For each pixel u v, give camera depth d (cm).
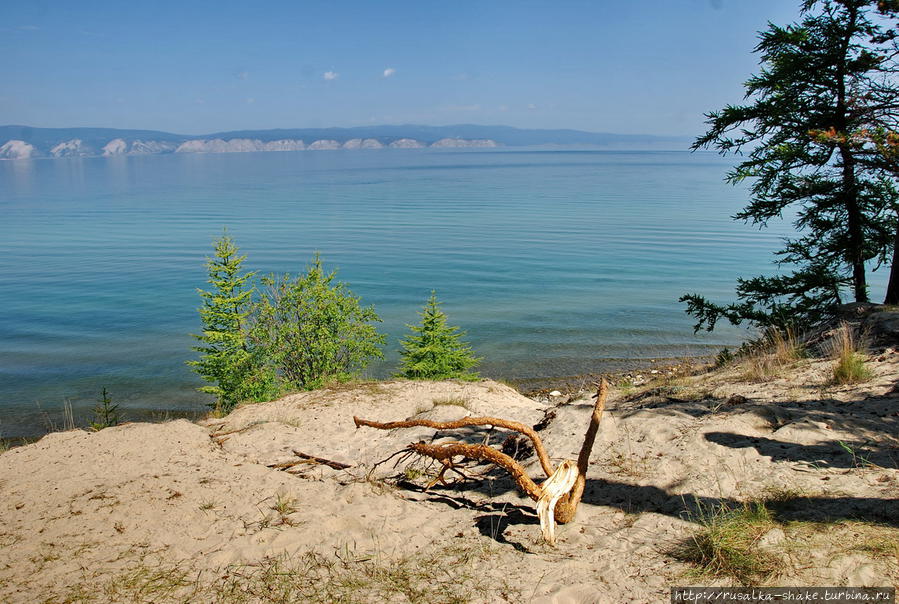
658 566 357
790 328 1077
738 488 448
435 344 1745
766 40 1164
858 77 1102
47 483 512
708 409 637
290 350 1700
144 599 334
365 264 5975
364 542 413
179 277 5403
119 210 13500
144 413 2120
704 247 6694
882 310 967
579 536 416
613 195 16062
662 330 3130
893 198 1119
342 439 747
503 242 7488
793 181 1188
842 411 577
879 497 396
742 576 332
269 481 528
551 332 3131
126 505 461
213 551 393
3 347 3162
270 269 5672
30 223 10912
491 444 695
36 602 328
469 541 418
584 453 445
